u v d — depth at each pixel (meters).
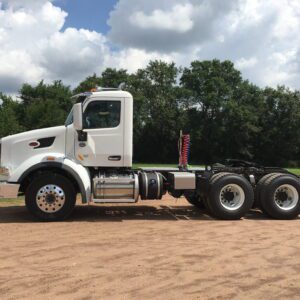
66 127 10.68
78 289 5.57
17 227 9.62
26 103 76.38
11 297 5.28
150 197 10.97
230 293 5.50
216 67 82.81
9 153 10.56
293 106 80.75
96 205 13.31
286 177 11.27
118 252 7.47
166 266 6.64
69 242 8.20
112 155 10.70
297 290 5.63
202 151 79.62
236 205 11.03
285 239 8.65
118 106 10.73
